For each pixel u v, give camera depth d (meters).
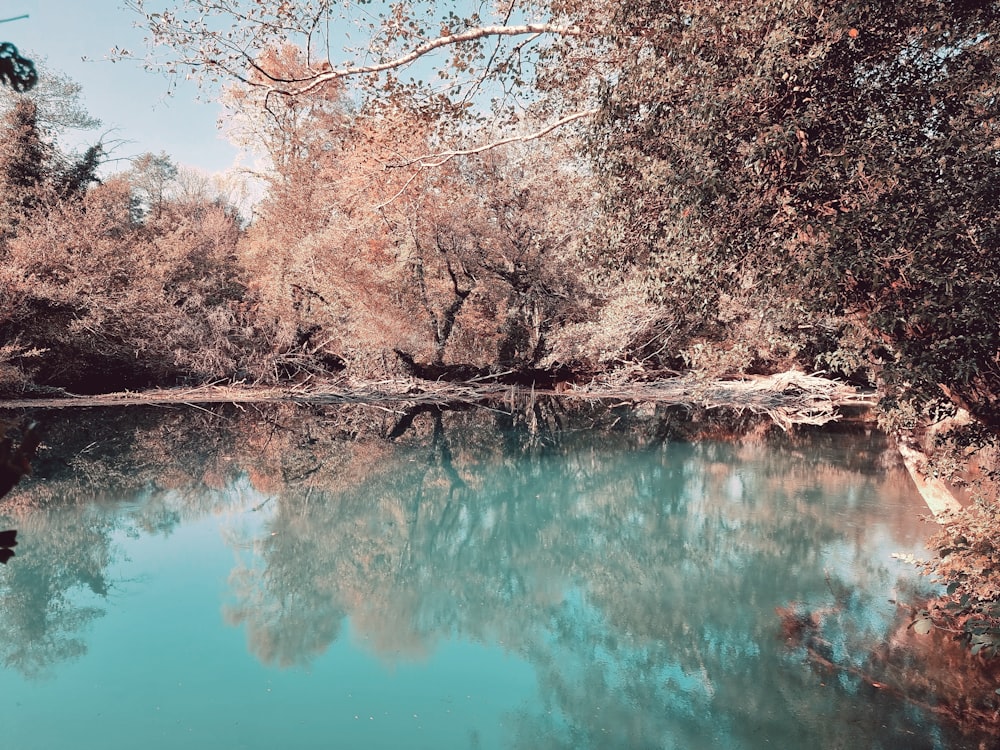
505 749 3.88
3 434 0.96
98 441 12.86
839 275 4.16
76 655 4.96
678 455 12.40
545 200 18.83
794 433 14.41
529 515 9.05
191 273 21.91
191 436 13.77
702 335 19.08
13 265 16.59
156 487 9.94
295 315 21.34
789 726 4.07
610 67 7.38
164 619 5.64
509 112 8.62
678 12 5.18
